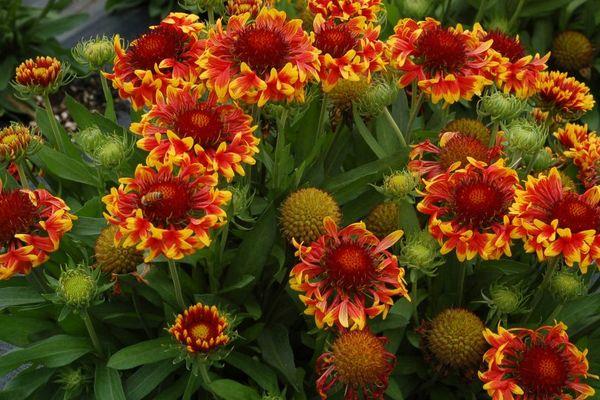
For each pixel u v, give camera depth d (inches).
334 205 28.8
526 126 28.8
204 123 27.0
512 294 28.2
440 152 30.1
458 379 29.3
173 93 27.8
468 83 29.4
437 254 28.0
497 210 27.2
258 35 27.6
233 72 27.9
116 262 28.4
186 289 29.2
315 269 27.5
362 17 30.2
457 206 27.3
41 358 28.1
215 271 29.3
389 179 28.3
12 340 29.2
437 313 29.7
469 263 30.3
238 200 27.8
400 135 30.8
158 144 26.8
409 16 36.4
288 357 28.9
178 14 29.8
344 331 27.1
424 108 36.6
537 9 43.6
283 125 29.7
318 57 28.4
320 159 31.6
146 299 29.9
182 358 26.5
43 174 33.5
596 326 30.1
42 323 29.5
